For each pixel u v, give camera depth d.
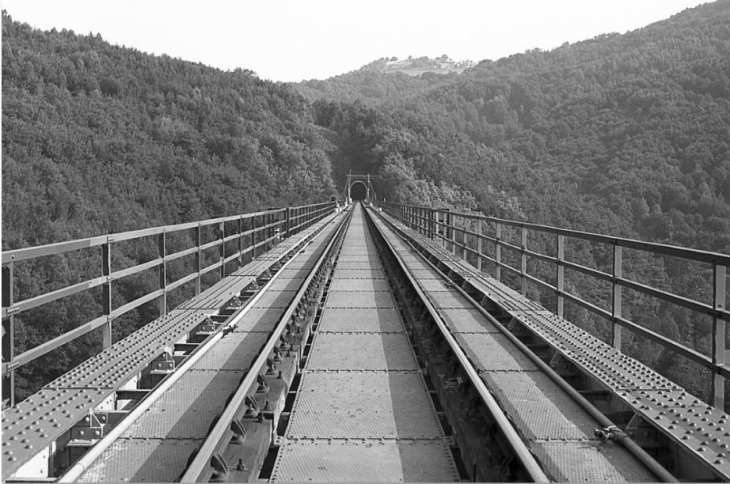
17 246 43.66
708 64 163.88
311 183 140.25
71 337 6.12
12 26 135.38
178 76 167.12
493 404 4.40
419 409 5.58
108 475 4.03
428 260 18.05
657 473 4.01
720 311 4.96
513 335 8.20
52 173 64.62
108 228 57.59
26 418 4.80
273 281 13.55
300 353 7.36
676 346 5.68
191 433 4.79
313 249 22.45
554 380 6.25
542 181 134.38
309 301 10.24
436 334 7.29
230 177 93.44
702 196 91.75
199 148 119.19
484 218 13.96
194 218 73.25
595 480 4.01
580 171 142.50
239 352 7.38
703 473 4.12
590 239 7.69
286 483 4.05
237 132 139.38
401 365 7.07
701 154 116.56
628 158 130.62
